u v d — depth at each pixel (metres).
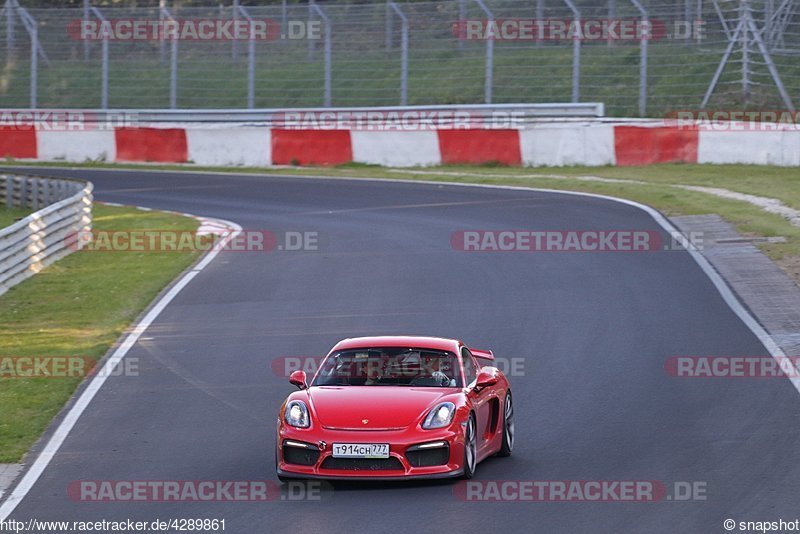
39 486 33.09
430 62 140.88
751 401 40.09
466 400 32.56
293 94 144.12
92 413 41.81
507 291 61.62
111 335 54.84
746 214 81.94
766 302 56.19
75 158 139.00
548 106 124.25
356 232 82.75
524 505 29.20
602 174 109.94
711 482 31.05
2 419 41.19
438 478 30.94
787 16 129.12
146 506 30.56
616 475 32.12
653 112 126.12
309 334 53.66
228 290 65.19
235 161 131.38
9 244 69.56
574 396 41.94
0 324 59.53
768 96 124.62
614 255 70.25
